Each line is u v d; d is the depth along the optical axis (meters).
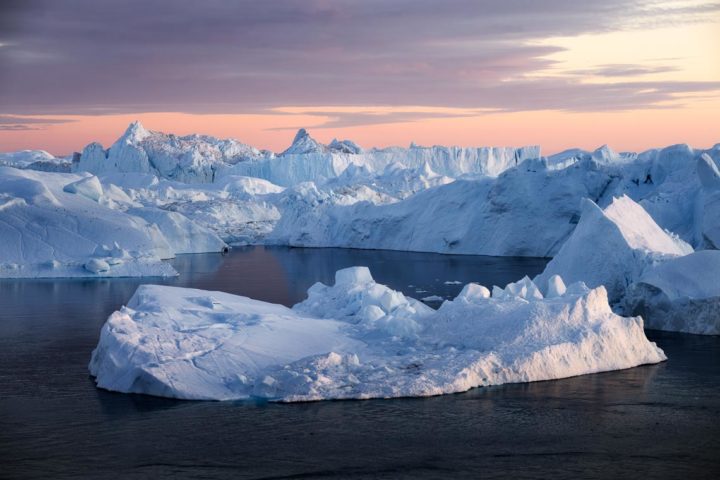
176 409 21.77
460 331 26.72
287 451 18.81
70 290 50.31
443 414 21.30
